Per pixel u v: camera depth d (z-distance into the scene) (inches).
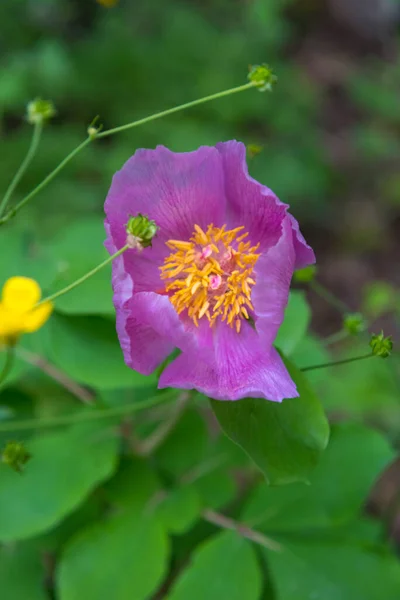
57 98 41.9
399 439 29.4
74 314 21.7
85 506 22.6
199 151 20.6
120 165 38.8
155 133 41.1
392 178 49.7
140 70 43.6
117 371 21.4
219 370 20.6
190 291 21.0
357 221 46.4
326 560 22.1
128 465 22.6
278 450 20.2
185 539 23.7
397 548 27.8
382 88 56.6
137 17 50.1
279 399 19.8
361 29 64.4
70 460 21.7
